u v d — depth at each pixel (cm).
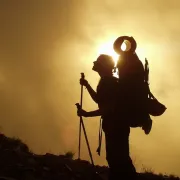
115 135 432
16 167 473
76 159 594
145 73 430
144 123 427
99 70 440
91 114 447
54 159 545
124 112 426
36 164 508
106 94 432
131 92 425
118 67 433
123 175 433
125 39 437
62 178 491
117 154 432
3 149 520
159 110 429
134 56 434
